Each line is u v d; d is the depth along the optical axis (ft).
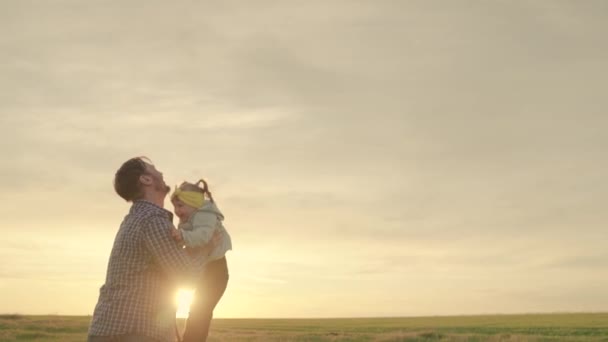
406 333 158.40
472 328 235.20
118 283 14.52
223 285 18.10
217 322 331.57
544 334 190.80
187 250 15.87
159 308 14.62
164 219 14.83
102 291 14.88
